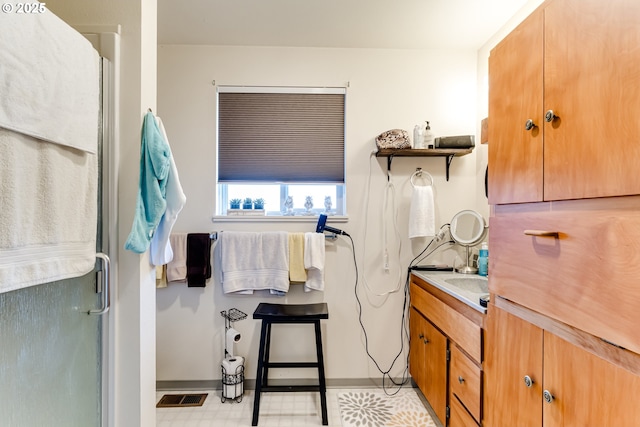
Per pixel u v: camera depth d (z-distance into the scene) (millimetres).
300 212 2266
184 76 2105
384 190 2150
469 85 2166
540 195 890
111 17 1162
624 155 651
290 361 2123
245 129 2160
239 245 1991
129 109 1162
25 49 726
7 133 702
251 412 1854
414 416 1820
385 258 2145
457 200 2166
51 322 942
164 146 1198
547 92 866
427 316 1797
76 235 912
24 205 746
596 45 715
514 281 1007
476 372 1256
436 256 2160
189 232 2096
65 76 842
